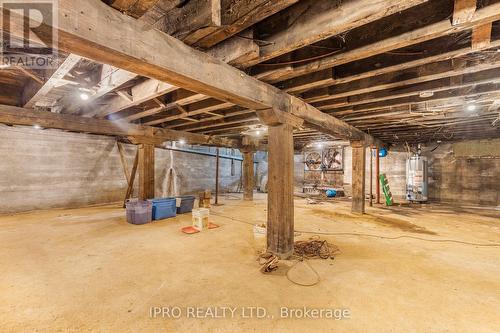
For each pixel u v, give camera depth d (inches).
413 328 60.1
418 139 265.4
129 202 165.3
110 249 114.1
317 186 358.0
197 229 150.3
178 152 310.8
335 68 91.1
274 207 106.1
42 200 199.8
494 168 245.1
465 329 59.9
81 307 67.7
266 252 107.9
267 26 68.5
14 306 67.6
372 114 149.7
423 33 59.7
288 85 100.6
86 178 225.5
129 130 177.3
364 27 68.4
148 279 84.9
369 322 62.4
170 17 62.7
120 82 89.8
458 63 81.0
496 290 78.9
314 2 60.1
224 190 382.9
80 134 221.3
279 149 104.9
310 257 106.2
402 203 271.0
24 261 98.5
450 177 268.8
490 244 126.6
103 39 46.7
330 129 148.0
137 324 61.0
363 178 209.2
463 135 239.6
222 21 57.8
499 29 63.3
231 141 271.4
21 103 133.0
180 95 119.2
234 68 77.7
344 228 159.6
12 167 184.9
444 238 137.6
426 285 82.0
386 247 121.1
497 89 99.8
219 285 81.3
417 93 105.4
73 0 42.5
